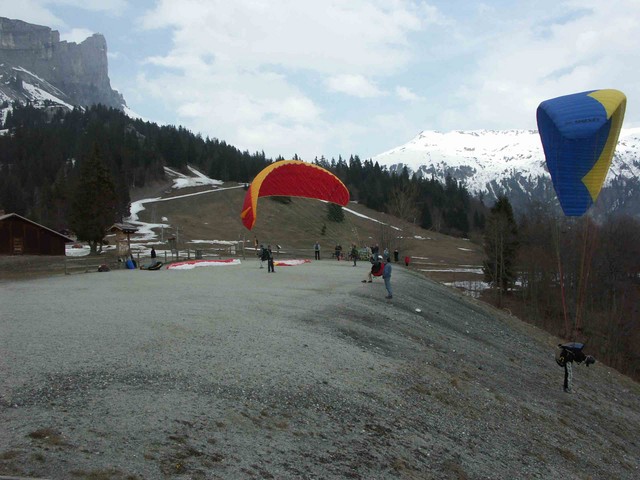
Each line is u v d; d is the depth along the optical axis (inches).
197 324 486.9
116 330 438.6
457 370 533.0
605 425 552.1
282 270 1290.6
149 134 6914.4
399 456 297.1
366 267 1525.6
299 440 276.2
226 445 248.5
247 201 1285.7
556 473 363.9
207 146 6382.9
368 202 4963.1
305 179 1413.6
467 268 2699.3
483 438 377.1
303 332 503.5
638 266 1953.7
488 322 1005.8
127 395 284.8
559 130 820.6
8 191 3902.6
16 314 513.0
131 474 203.5
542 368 727.7
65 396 273.7
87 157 2329.0
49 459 204.7
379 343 537.0
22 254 1803.6
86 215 2240.4
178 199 4360.2
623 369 1408.7
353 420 323.9
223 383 325.4
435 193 5418.3
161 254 2240.4
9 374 301.0
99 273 1147.9
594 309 1798.7
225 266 1456.7
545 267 1867.6
